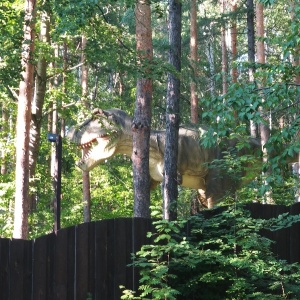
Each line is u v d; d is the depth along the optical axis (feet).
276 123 63.72
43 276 27.32
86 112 60.75
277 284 29.32
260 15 70.85
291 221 30.68
